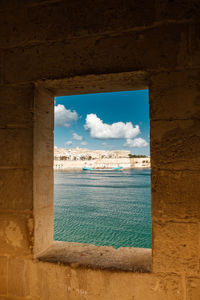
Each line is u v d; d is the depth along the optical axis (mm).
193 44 1709
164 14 1756
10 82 2051
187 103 1706
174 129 1719
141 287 1741
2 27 2082
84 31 1892
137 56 1786
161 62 1749
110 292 1788
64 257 1975
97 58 1854
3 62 2072
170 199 1709
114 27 1834
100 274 1800
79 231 16031
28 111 2000
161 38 1756
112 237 14719
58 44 1946
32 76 1998
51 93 2295
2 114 2055
